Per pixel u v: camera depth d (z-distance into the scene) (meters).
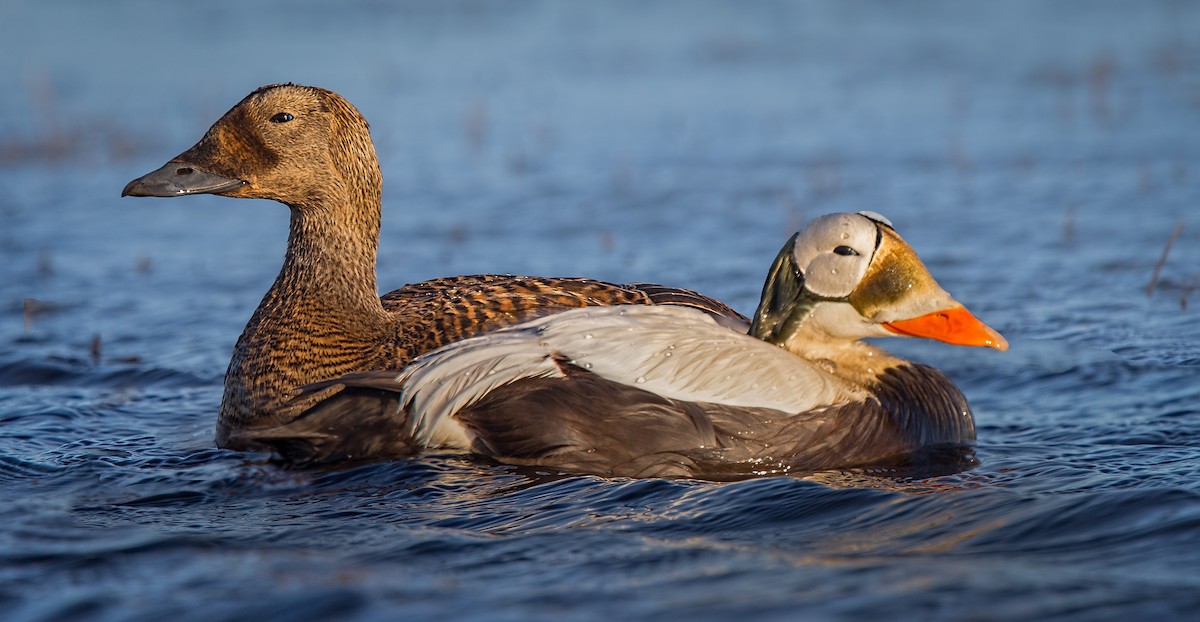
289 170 11.52
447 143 25.03
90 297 16.72
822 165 22.78
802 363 10.84
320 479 10.25
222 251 19.05
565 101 28.30
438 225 19.83
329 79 29.66
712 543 8.64
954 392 11.33
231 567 8.40
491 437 10.38
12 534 9.08
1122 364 13.16
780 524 9.00
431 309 11.48
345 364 11.18
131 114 26.58
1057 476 9.95
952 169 22.25
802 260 11.05
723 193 21.27
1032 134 24.45
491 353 10.49
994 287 16.14
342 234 11.60
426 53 32.97
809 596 7.62
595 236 19.03
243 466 10.66
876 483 9.96
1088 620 7.15
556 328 10.67
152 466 10.70
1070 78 28.95
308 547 8.77
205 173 11.59
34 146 24.73
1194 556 7.96
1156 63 30.02
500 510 9.44
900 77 29.89
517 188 21.92
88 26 35.34
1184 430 11.16
